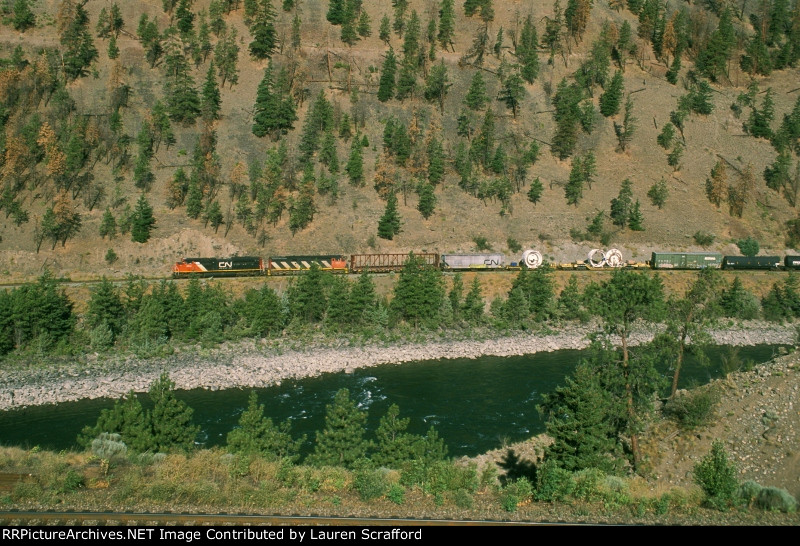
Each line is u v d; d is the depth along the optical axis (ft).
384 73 535.60
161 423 142.51
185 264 363.35
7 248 371.15
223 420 215.10
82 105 464.24
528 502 106.63
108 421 141.38
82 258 374.84
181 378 264.11
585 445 136.98
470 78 574.56
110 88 481.46
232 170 448.24
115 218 400.26
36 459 114.01
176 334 306.76
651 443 156.15
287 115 485.97
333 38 597.93
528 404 234.58
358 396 245.65
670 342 172.55
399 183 456.45
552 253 429.79
